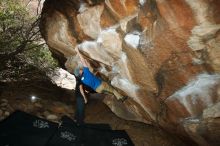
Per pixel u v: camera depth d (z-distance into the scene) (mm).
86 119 4211
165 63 2918
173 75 2949
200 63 2717
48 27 4176
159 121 3529
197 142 3168
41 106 4320
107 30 3346
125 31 3129
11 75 4938
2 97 4305
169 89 3082
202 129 3016
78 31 3750
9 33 5211
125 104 4172
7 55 4789
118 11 3082
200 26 2459
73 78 6285
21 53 5207
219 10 2299
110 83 3947
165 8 2529
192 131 3100
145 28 2893
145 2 2768
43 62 5707
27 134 3705
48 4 4004
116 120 4266
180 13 2473
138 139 3961
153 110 3527
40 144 3613
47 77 5527
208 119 2934
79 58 4254
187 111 3043
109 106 4496
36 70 5320
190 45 2639
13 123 3820
